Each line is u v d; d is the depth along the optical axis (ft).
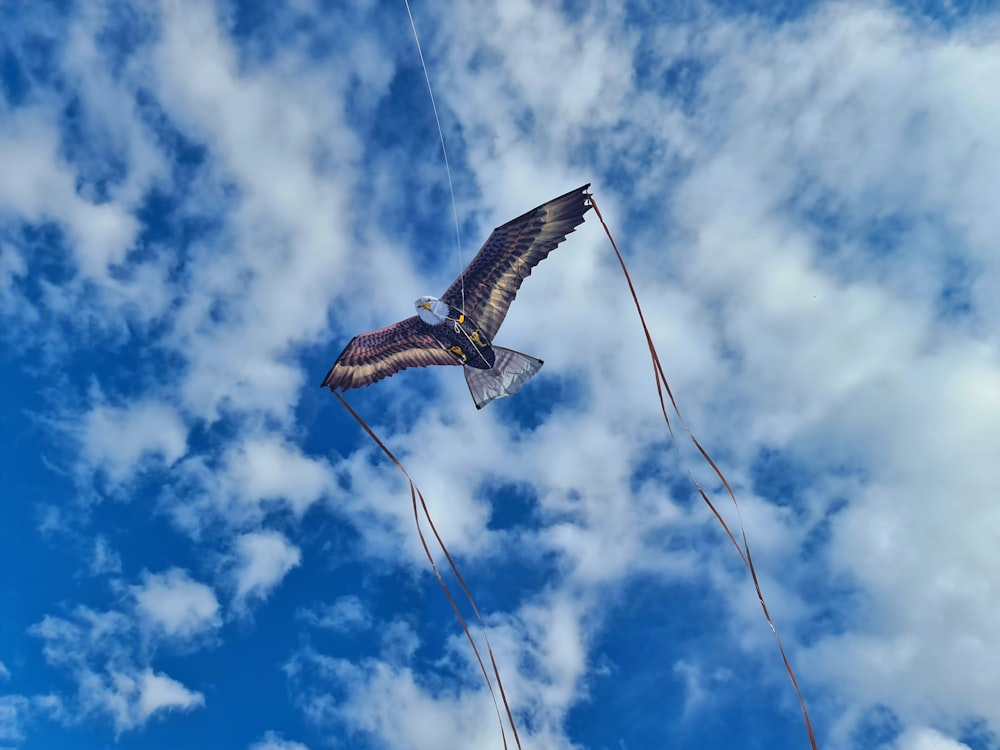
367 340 39.04
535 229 38.60
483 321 38.17
